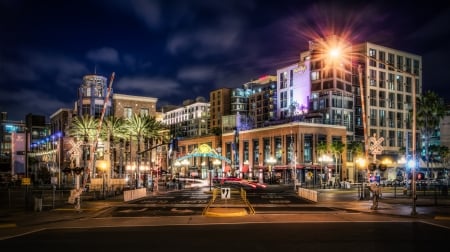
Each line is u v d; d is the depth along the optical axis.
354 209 34.06
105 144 89.88
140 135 89.31
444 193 52.03
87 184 66.38
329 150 105.62
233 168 136.12
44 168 120.31
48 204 40.91
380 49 142.38
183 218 28.94
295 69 145.00
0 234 22.16
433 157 107.31
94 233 21.98
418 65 151.50
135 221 27.48
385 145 138.62
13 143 100.06
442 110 86.94
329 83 132.12
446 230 22.39
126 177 89.19
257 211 33.88
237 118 158.00
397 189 72.31
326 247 17.23
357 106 136.50
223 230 22.66
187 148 178.88
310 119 126.00
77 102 121.88
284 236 20.31
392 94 143.62
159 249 17.00
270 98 167.12
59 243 18.81
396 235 20.55
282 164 117.44
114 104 120.44
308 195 49.25
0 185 90.31
